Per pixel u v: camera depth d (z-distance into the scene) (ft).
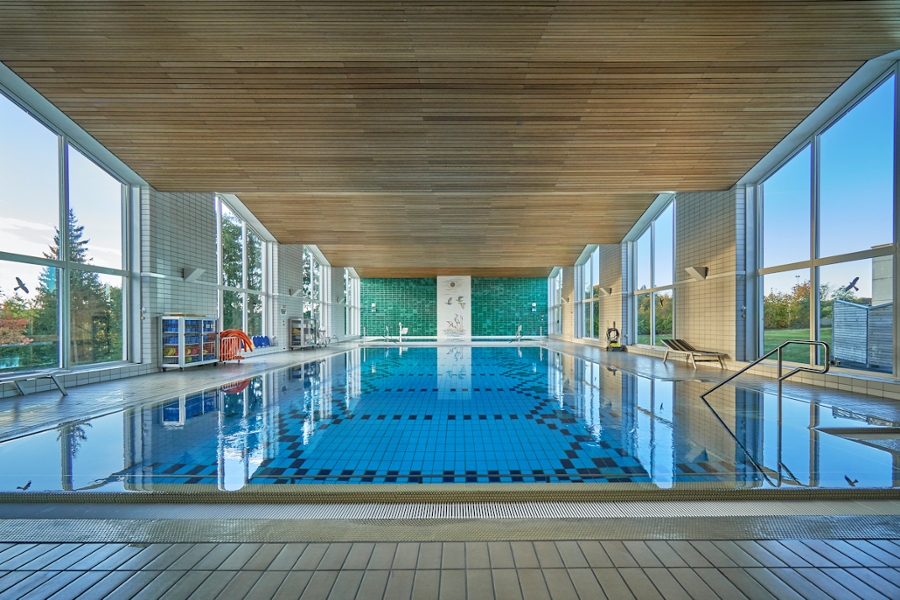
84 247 20.88
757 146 20.90
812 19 13.64
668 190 25.41
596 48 15.02
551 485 8.37
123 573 5.48
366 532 6.49
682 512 7.30
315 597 4.99
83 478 9.01
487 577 5.35
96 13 13.46
